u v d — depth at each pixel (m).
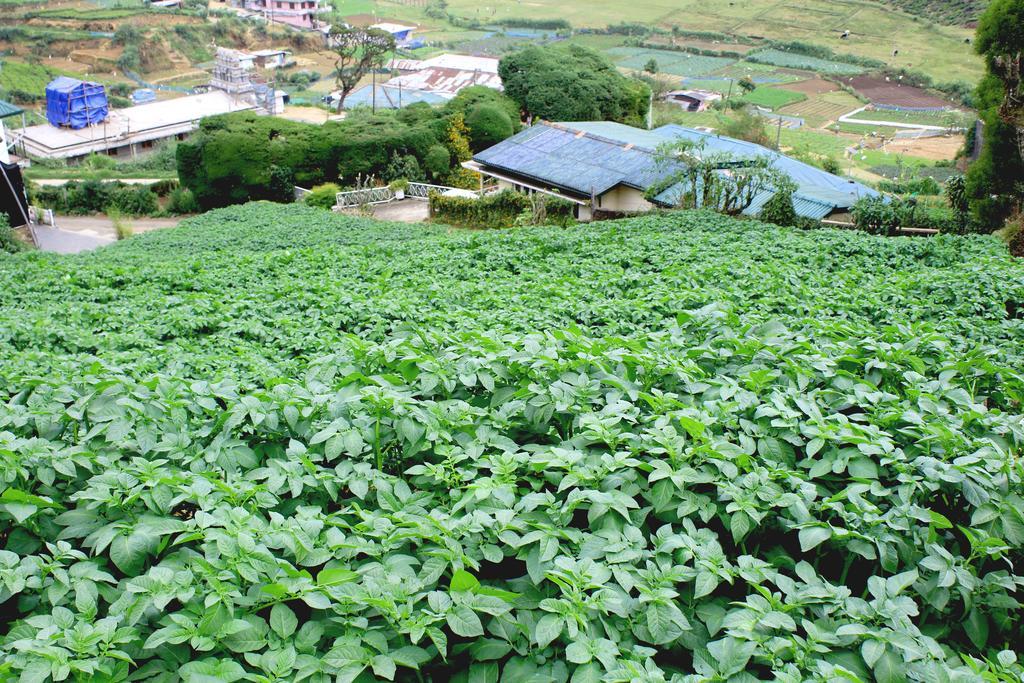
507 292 13.56
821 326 8.09
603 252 17.34
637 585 3.85
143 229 40.22
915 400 5.94
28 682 3.21
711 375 6.40
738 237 19.38
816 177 33.88
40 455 4.59
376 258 17.25
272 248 24.72
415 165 44.91
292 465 4.61
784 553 4.50
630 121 55.91
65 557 4.00
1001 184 24.98
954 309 11.32
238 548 3.78
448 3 153.50
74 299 14.19
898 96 81.62
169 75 114.75
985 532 4.49
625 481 4.60
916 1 109.75
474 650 3.76
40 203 42.72
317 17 136.12
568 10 137.50
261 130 43.00
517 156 36.03
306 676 3.40
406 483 4.73
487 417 5.39
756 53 100.31
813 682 3.39
